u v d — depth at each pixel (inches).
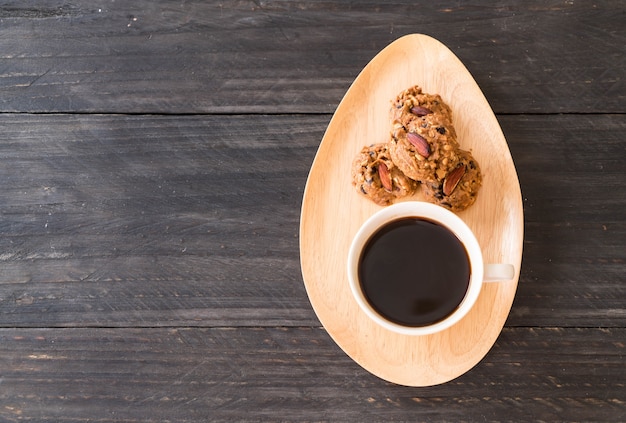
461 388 32.7
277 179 33.4
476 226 31.8
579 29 33.4
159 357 33.1
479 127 32.0
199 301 33.2
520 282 32.8
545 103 33.3
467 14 33.5
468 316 31.6
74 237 33.5
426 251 30.4
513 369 32.6
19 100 33.8
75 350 33.2
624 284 32.7
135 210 33.5
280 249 33.2
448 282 30.4
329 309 31.8
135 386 33.1
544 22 33.4
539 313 32.7
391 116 31.9
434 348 31.6
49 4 34.0
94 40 33.9
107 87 33.8
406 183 31.4
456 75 32.2
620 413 32.5
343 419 32.7
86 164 33.7
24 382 33.2
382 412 32.7
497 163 31.9
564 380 32.6
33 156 33.7
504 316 31.5
